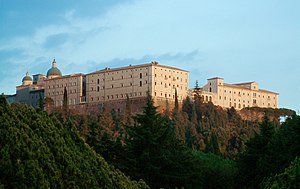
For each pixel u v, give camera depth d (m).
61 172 20.69
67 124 24.70
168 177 51.91
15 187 18.42
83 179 21.38
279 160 53.06
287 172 26.78
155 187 51.22
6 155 18.94
